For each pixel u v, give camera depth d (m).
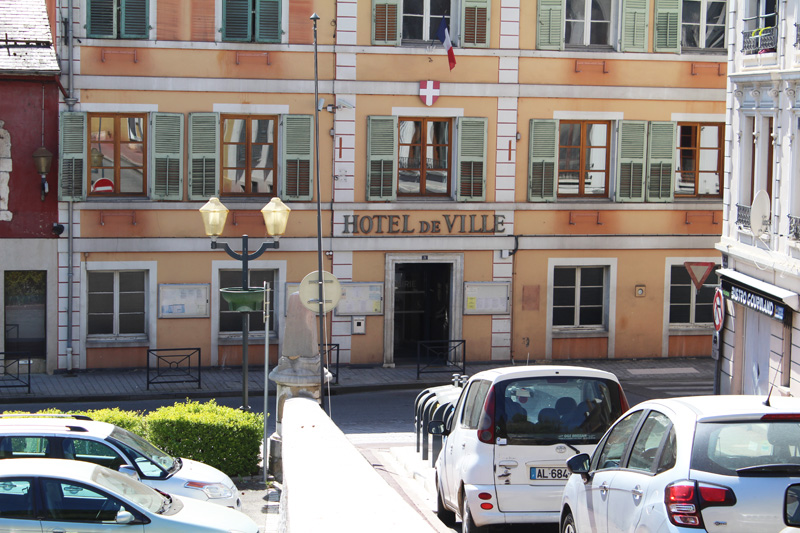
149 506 10.22
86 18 23.44
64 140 23.38
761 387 20.23
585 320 26.47
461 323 25.59
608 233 26.14
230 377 23.92
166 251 24.14
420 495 13.90
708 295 26.92
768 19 20.16
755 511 6.29
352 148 24.89
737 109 21.30
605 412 10.27
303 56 24.48
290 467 6.27
